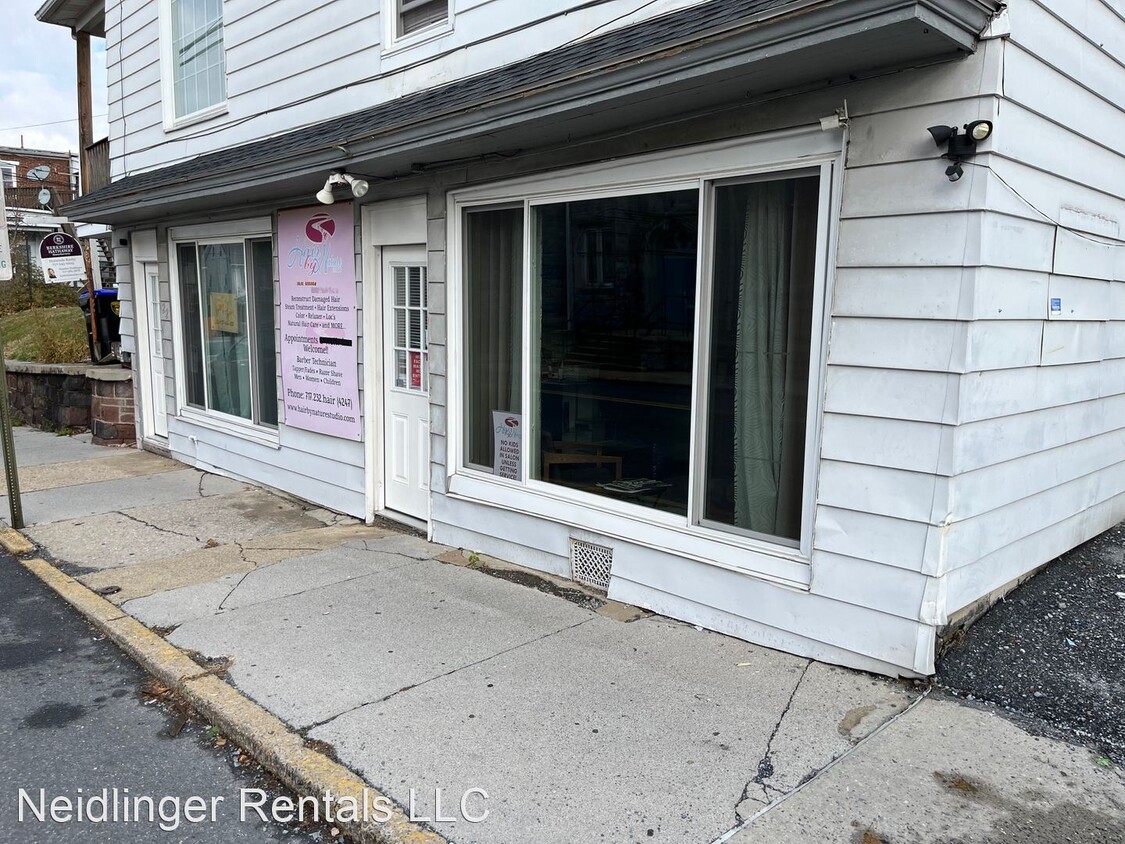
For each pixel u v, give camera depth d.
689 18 3.84
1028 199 3.56
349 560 5.68
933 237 3.34
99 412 10.61
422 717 3.48
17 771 3.32
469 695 3.67
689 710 3.49
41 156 38.22
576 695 3.64
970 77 3.20
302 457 7.46
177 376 9.38
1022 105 3.40
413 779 3.03
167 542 6.22
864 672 3.73
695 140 4.05
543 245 5.09
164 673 4.01
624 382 4.68
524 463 5.35
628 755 3.17
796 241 3.86
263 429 8.05
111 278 15.29
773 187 3.92
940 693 3.54
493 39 5.44
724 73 3.40
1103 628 3.97
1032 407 3.99
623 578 4.72
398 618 4.59
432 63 5.92
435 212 5.67
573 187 4.75
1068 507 4.67
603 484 4.89
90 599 5.00
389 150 5.09
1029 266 3.67
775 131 3.76
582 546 4.98
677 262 4.30
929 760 3.09
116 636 4.49
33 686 4.05
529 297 5.18
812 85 3.58
